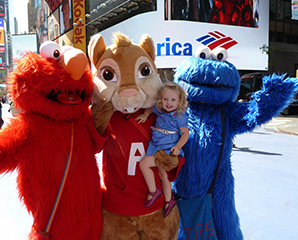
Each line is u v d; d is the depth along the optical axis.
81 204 1.48
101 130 1.61
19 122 1.43
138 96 1.58
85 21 22.30
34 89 1.37
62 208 1.45
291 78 1.82
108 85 1.59
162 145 1.67
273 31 20.59
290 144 7.37
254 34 16.52
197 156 1.92
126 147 1.67
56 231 1.46
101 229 1.66
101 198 1.71
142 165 1.66
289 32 21.20
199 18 14.78
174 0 14.24
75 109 1.48
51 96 1.43
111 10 17.75
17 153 1.39
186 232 2.01
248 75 14.70
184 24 14.44
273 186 4.08
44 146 1.41
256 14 16.41
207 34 15.06
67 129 1.49
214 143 1.92
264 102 1.84
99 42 1.66
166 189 1.75
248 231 2.81
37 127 1.42
